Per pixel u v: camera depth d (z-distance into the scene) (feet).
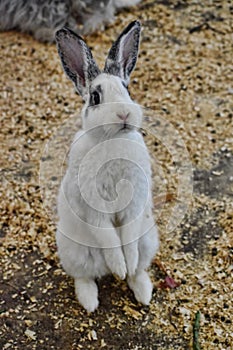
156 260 4.13
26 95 5.21
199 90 5.24
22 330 3.82
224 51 5.58
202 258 4.16
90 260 3.88
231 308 3.89
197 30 5.78
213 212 4.41
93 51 5.58
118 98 3.47
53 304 3.94
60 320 3.86
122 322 3.84
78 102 5.14
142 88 5.25
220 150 4.79
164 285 4.00
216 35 5.73
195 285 4.01
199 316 3.82
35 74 5.40
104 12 5.76
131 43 3.79
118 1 5.90
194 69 5.41
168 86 5.27
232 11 5.97
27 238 4.28
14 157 4.77
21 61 5.52
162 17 5.91
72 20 5.70
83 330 3.82
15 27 5.81
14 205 4.45
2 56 5.56
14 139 4.89
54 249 4.22
